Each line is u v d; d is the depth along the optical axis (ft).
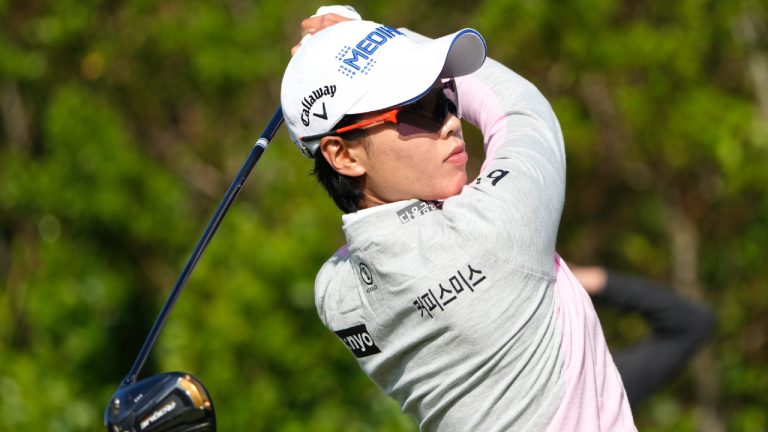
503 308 32.40
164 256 111.04
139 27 106.93
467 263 32.30
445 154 34.01
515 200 32.60
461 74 34.50
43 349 107.55
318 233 93.76
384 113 33.45
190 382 37.19
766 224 107.76
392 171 33.94
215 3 104.32
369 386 94.32
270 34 103.19
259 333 91.66
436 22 109.29
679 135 98.12
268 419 91.20
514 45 96.68
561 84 99.71
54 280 108.27
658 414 114.83
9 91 114.73
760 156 99.40
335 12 37.60
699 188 107.34
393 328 33.94
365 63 33.53
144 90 111.04
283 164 99.30
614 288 53.98
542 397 33.04
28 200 106.63
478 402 33.42
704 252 111.34
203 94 109.91
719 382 112.57
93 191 104.99
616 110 100.32
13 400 102.47
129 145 106.73
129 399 37.35
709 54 103.19
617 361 53.31
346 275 35.47
